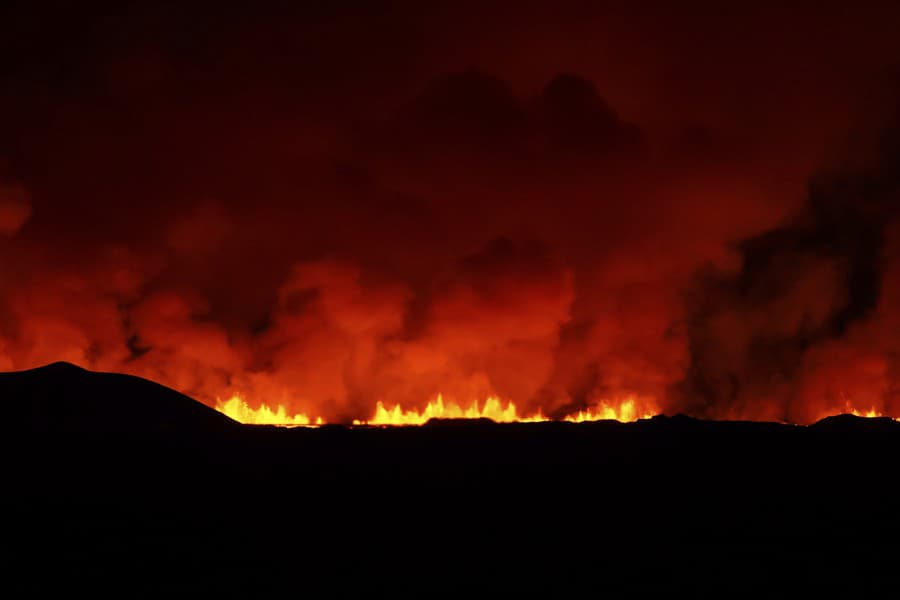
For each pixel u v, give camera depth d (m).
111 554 14.53
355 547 15.84
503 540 16.62
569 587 13.31
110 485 20.45
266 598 12.44
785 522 18.62
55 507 17.70
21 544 14.81
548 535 17.14
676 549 15.97
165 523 17.11
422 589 13.11
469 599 12.62
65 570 13.45
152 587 12.77
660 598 12.77
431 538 16.75
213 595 12.49
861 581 13.80
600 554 15.52
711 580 13.79
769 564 14.86
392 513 19.28
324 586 13.16
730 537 17.05
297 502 20.28
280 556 14.98
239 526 17.27
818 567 14.69
